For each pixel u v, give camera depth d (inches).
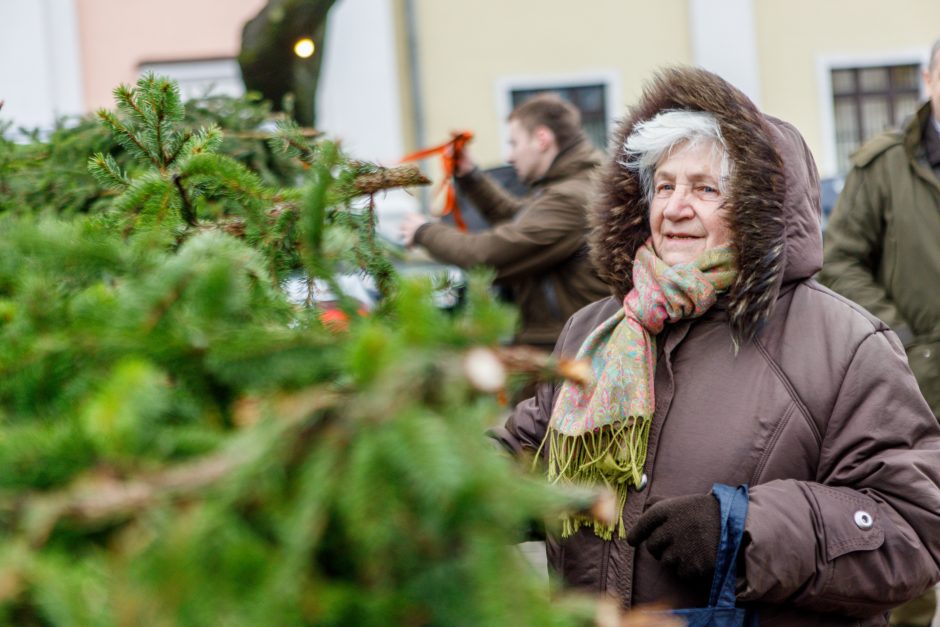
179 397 66.1
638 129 151.3
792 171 142.3
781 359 139.5
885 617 141.6
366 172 111.3
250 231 99.6
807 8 979.3
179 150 111.6
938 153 237.3
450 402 58.1
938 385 233.0
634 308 146.0
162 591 53.3
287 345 67.1
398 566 59.0
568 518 138.4
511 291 262.8
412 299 60.6
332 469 56.6
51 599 54.7
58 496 56.1
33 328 69.9
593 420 141.1
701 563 126.8
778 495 129.4
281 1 251.9
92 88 851.4
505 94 962.1
